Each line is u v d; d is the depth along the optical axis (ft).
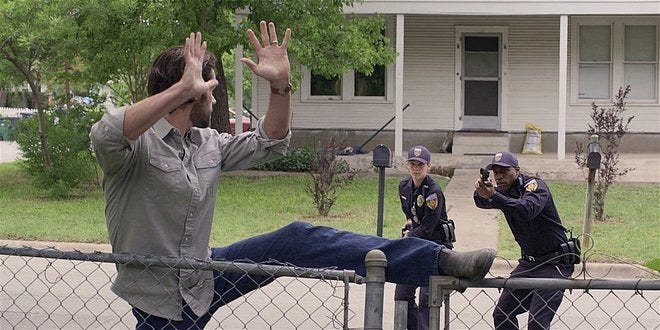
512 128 74.69
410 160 23.41
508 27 74.02
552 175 62.39
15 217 45.78
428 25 74.33
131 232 12.44
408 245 12.66
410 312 21.77
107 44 56.39
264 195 54.08
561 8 67.05
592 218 46.14
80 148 54.65
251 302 29.48
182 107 12.51
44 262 35.68
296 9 55.72
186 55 11.37
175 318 12.70
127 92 78.33
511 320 19.36
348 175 54.08
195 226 12.70
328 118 75.15
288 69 13.09
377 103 74.79
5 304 27.91
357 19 61.46
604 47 74.38
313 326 26.27
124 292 12.69
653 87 74.33
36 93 56.75
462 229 42.96
